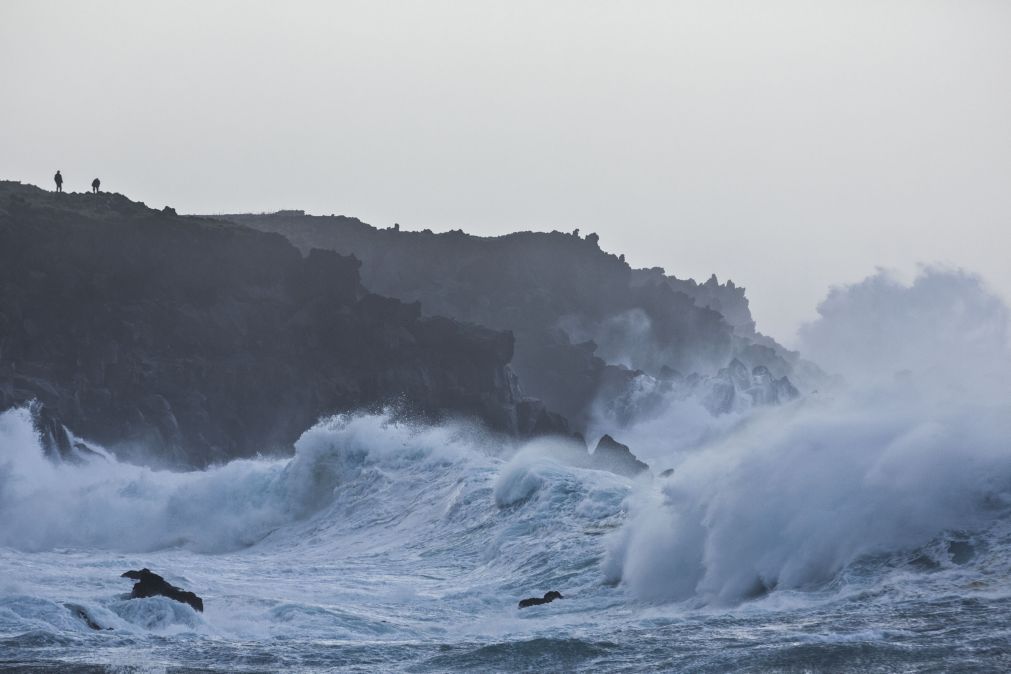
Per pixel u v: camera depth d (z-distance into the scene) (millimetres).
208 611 100125
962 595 77688
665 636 75625
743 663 65000
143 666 72500
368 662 73938
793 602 85750
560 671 68500
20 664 72875
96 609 90688
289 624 93875
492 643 77375
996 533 86312
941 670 59719
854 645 65375
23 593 106938
